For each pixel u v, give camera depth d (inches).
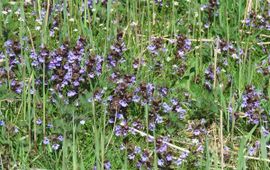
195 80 278.7
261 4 324.8
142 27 307.0
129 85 267.9
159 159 239.5
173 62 289.6
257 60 294.8
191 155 244.7
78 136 248.1
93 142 245.6
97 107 258.1
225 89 275.7
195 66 285.4
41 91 267.1
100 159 237.1
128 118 257.8
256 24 310.5
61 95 257.3
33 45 273.0
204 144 254.2
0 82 263.9
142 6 323.6
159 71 284.0
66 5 307.0
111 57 280.1
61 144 244.8
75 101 256.8
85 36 296.2
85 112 255.8
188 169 240.8
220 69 280.1
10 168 235.5
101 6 319.9
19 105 261.7
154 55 289.4
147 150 239.5
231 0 322.3
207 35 312.2
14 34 292.8
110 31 299.9
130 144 242.1
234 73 282.5
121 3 323.3
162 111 259.3
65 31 295.1
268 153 244.8
